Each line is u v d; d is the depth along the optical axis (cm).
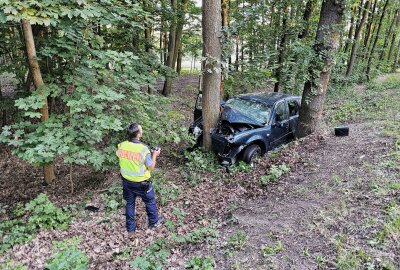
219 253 364
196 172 669
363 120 798
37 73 561
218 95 736
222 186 590
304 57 688
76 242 439
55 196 652
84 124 571
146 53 807
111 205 533
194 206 525
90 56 623
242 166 648
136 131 443
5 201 669
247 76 928
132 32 777
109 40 779
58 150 514
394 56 2586
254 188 546
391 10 1903
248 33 1019
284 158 628
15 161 871
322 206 411
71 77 570
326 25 675
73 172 788
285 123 797
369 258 296
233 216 448
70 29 550
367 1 1442
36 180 761
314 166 554
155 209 464
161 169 710
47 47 555
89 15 492
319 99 730
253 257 341
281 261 324
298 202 442
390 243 311
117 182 670
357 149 569
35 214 501
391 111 819
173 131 708
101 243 435
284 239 361
